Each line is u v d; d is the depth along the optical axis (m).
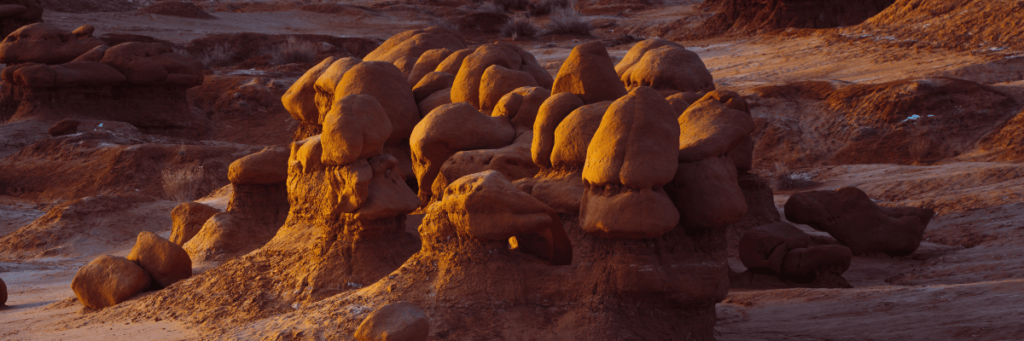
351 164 6.98
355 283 6.95
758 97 28.02
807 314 7.30
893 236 12.56
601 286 5.66
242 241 10.19
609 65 7.41
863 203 12.90
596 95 7.25
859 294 7.77
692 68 13.96
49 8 45.12
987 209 14.91
